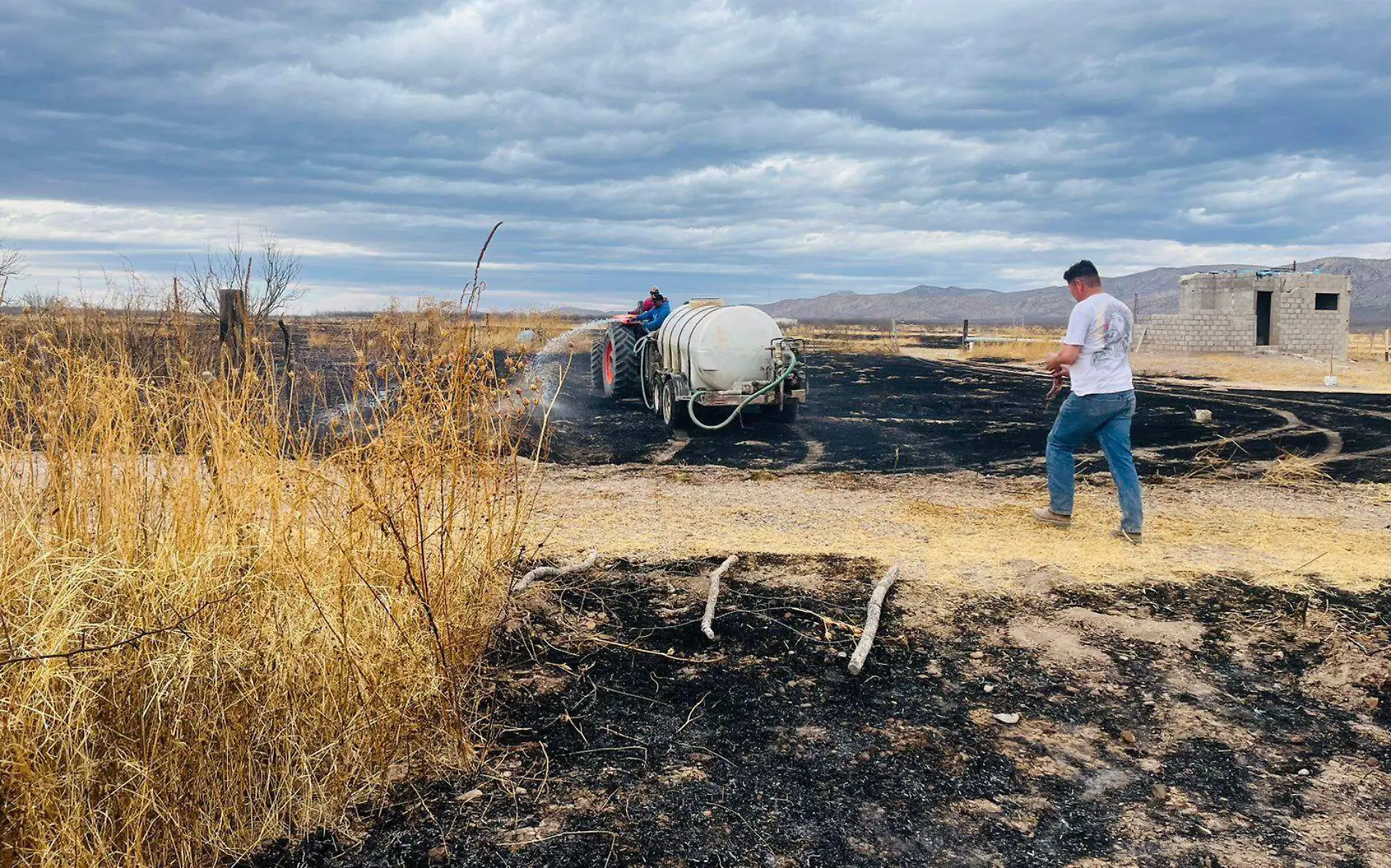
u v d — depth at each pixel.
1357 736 3.80
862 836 3.08
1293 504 7.97
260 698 3.16
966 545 6.36
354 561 3.60
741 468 9.73
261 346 3.98
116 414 3.56
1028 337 37.03
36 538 3.05
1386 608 5.19
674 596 5.26
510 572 4.52
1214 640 4.78
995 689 4.20
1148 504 7.95
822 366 27.52
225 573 3.27
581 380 19.56
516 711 3.91
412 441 3.86
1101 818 3.19
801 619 4.95
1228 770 3.53
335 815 3.14
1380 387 21.52
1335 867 2.92
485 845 3.00
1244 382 23.28
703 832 3.08
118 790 2.77
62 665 2.68
